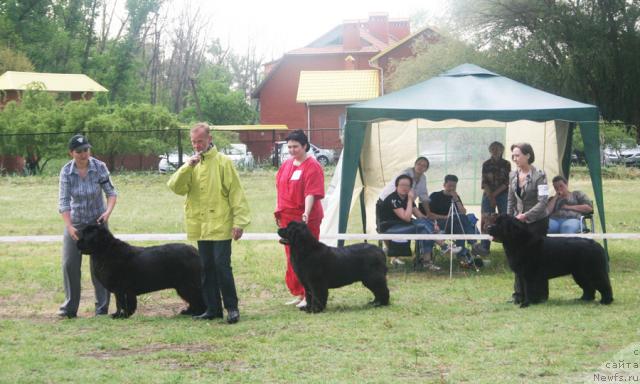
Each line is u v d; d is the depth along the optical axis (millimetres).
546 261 7773
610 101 31734
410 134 13391
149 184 26531
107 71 59281
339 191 11391
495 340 6234
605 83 31281
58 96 43344
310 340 6371
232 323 7125
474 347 6062
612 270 10336
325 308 7746
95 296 8234
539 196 8250
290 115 52719
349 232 14727
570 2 31422
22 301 8633
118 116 31328
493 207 11359
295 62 52781
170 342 6410
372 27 57969
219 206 7062
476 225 12148
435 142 13453
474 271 10578
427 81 11703
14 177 28516
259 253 12125
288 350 6062
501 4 31375
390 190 10945
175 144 31469
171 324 7121
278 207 8156
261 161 37781
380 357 5789
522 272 7809
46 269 10578
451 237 10133
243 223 7086
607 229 14656
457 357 5754
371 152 13266
